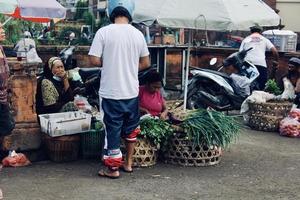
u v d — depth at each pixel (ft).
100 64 18.19
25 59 21.90
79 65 35.32
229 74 30.78
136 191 17.07
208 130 19.74
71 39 42.42
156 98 21.20
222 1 21.90
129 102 18.22
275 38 38.17
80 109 22.04
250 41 31.55
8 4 21.94
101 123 20.66
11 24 36.52
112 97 17.95
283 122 26.53
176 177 18.70
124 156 19.53
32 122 20.49
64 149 20.25
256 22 22.35
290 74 28.81
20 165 19.74
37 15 25.14
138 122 18.88
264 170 19.97
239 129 21.52
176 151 20.12
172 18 21.38
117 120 18.13
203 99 29.04
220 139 19.92
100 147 20.79
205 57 41.01
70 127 20.15
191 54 41.01
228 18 21.57
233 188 17.70
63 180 18.03
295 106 27.40
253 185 18.10
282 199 16.74
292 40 38.22
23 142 20.24
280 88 32.35
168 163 20.47
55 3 25.77
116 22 18.29
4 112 16.10
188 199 16.47
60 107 21.42
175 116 20.36
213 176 18.95
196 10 21.59
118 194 16.72
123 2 18.42
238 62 30.14
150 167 19.88
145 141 19.65
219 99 29.27
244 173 19.47
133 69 18.20
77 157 20.80
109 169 18.37
